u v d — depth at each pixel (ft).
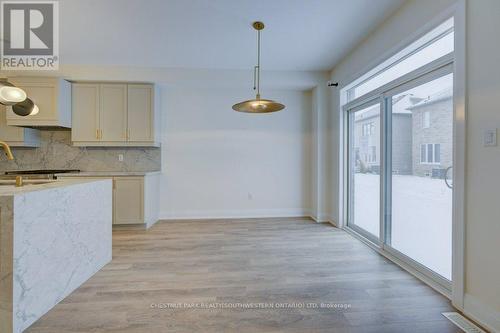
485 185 5.32
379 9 8.20
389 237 9.41
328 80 13.82
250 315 5.77
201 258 8.96
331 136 13.74
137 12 8.33
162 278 7.49
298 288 6.93
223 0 7.72
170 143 14.60
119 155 14.23
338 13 8.39
